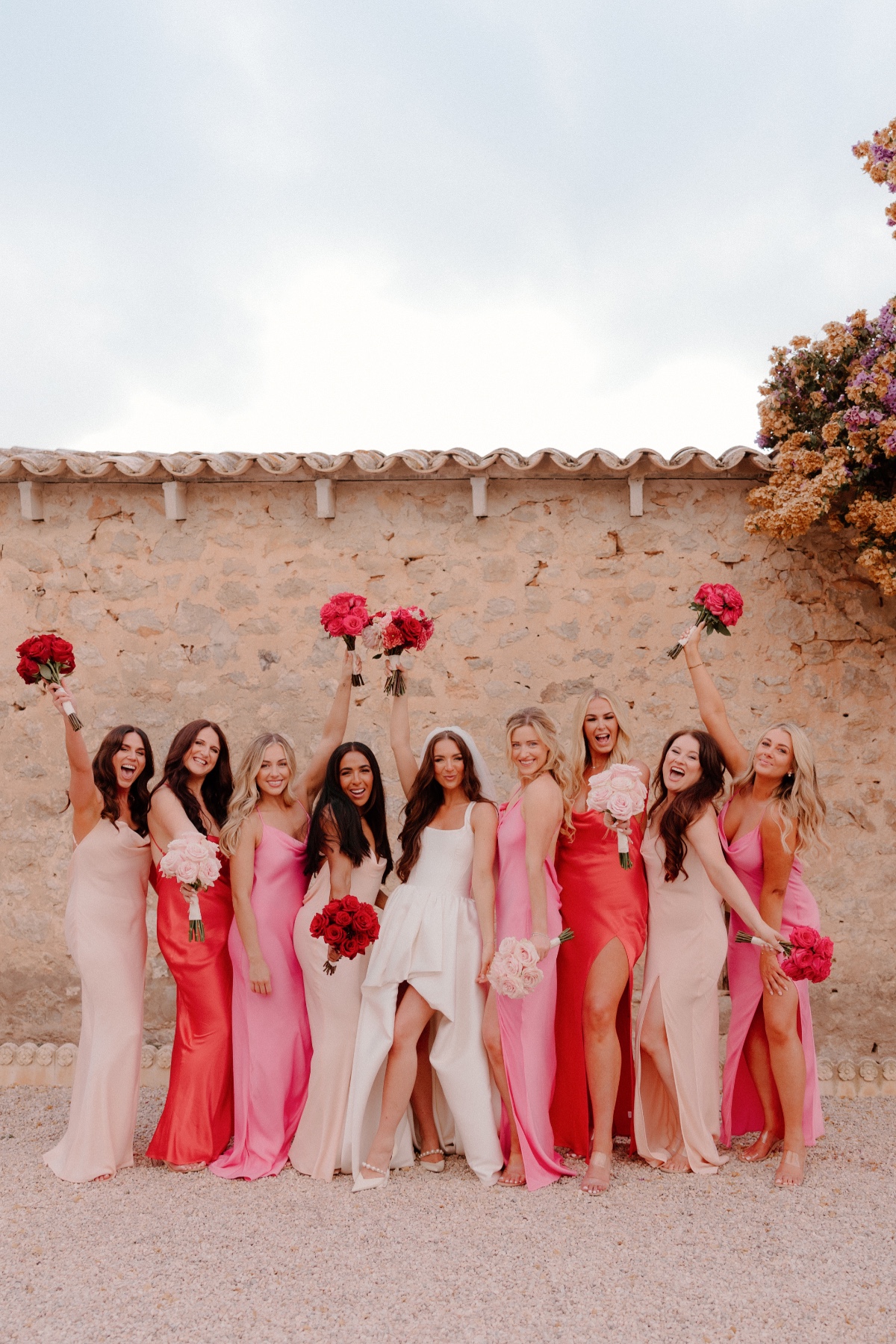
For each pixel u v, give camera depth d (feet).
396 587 18.20
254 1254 10.62
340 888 13.16
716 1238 10.94
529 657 17.99
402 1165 12.93
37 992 18.03
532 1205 11.75
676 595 17.93
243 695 18.30
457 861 13.20
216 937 13.37
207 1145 13.02
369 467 17.67
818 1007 17.22
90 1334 9.18
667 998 12.94
